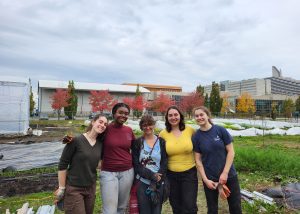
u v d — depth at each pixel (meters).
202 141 4.15
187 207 4.14
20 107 21.97
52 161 10.36
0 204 6.07
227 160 4.03
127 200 4.20
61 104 47.69
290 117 63.94
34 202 6.21
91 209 3.85
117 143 4.00
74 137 3.70
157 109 53.69
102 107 51.00
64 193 3.68
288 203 5.76
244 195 6.32
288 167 8.52
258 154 9.40
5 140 17.77
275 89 165.12
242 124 31.42
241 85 155.88
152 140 4.25
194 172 4.27
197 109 4.22
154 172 4.06
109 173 4.00
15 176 8.54
